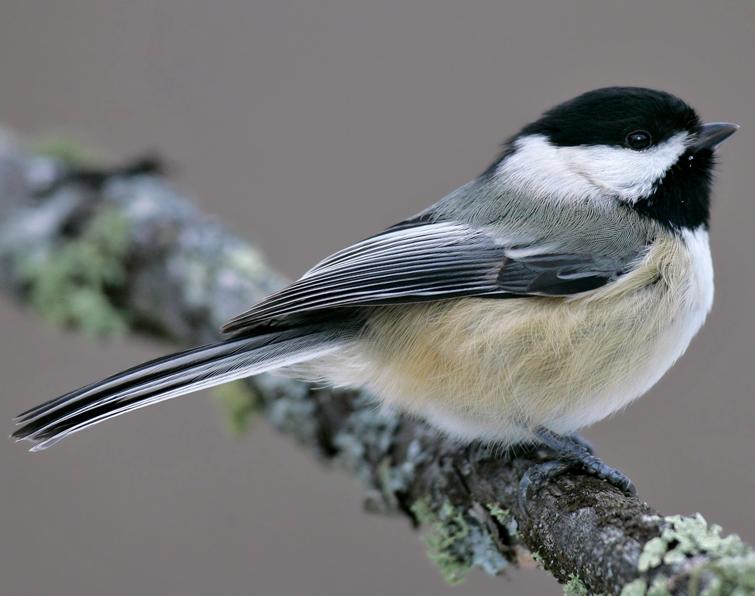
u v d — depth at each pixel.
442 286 2.17
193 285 2.22
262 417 2.21
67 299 2.23
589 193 2.18
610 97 2.18
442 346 2.17
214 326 2.21
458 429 2.17
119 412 2.16
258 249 2.25
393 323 2.17
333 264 2.17
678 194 2.17
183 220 2.23
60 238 2.23
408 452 2.18
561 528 2.14
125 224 2.23
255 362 2.17
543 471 2.15
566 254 2.17
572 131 2.18
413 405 2.17
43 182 2.24
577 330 2.16
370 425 2.19
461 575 2.16
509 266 2.17
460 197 2.18
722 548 2.12
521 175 2.18
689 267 2.17
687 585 2.11
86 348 2.25
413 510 2.17
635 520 2.13
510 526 2.16
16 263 2.23
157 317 2.22
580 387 2.16
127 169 2.25
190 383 2.17
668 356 2.17
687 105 2.18
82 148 2.27
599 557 2.13
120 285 2.23
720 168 2.18
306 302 2.17
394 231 2.18
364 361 2.17
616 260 2.17
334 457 2.19
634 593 2.12
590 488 2.15
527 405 2.17
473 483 2.17
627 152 2.18
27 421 2.16
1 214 2.24
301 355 2.17
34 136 2.28
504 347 2.16
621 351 2.16
